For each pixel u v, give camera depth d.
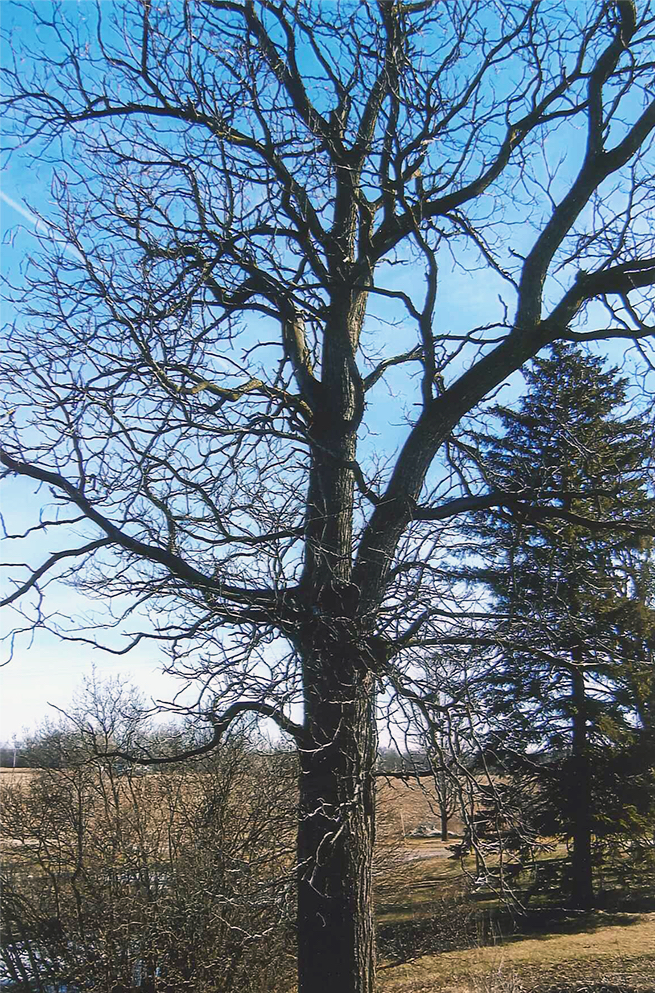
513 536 7.02
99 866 10.45
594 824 15.44
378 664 5.62
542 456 8.48
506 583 6.94
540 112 7.25
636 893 16.19
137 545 6.02
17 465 5.88
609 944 12.73
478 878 5.66
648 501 7.07
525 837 6.02
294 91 7.16
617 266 6.81
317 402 6.86
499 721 6.29
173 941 10.05
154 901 10.19
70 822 10.61
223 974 9.98
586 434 8.23
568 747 15.73
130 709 10.53
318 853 5.74
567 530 8.81
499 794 6.21
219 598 5.91
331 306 6.97
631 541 9.98
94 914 10.20
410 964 12.23
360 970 5.71
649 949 12.26
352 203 7.26
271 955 10.09
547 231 7.01
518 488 7.29
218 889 9.85
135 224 6.67
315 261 6.94
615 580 8.40
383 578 6.27
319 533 6.36
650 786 15.28
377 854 13.05
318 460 6.57
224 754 10.14
